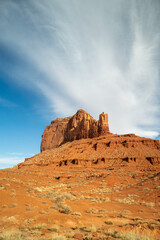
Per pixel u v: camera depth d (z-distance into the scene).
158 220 15.42
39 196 25.27
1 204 16.59
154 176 50.41
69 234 9.32
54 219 13.49
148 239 7.89
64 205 18.55
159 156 78.81
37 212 15.27
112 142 95.69
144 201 29.47
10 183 29.31
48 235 9.16
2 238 8.03
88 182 56.28
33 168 87.00
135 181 53.59
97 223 13.98
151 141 94.44
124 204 27.95
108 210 21.50
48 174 72.38
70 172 74.75
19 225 11.56
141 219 16.11
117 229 11.15
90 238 8.47
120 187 48.62
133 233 8.61
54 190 40.47
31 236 9.02
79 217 15.41
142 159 76.75
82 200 29.84
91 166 78.94
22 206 17.05
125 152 84.44
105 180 55.97
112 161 79.50
